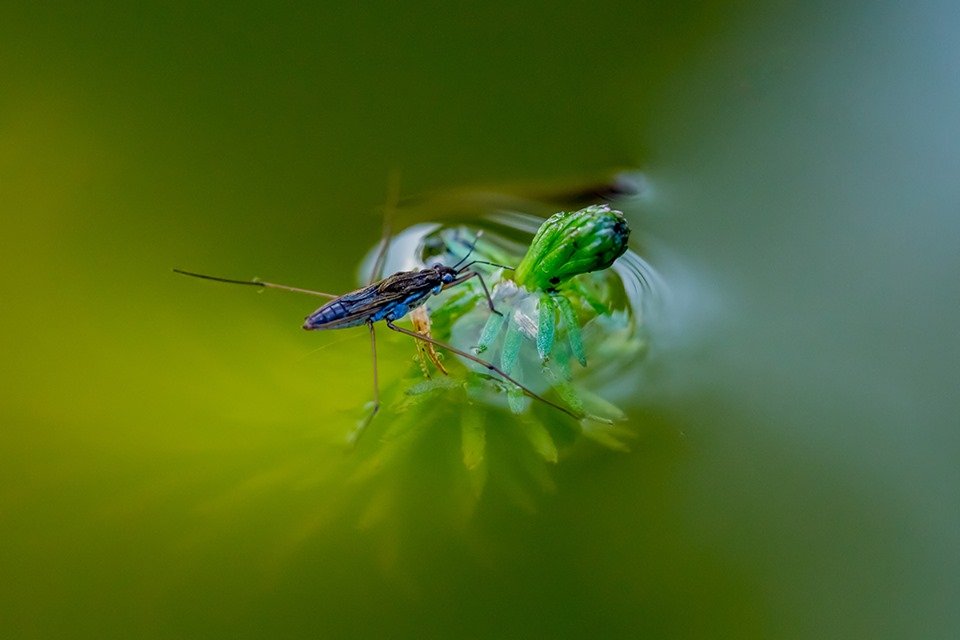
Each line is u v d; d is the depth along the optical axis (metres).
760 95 0.19
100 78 0.19
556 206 0.18
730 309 0.18
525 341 0.17
